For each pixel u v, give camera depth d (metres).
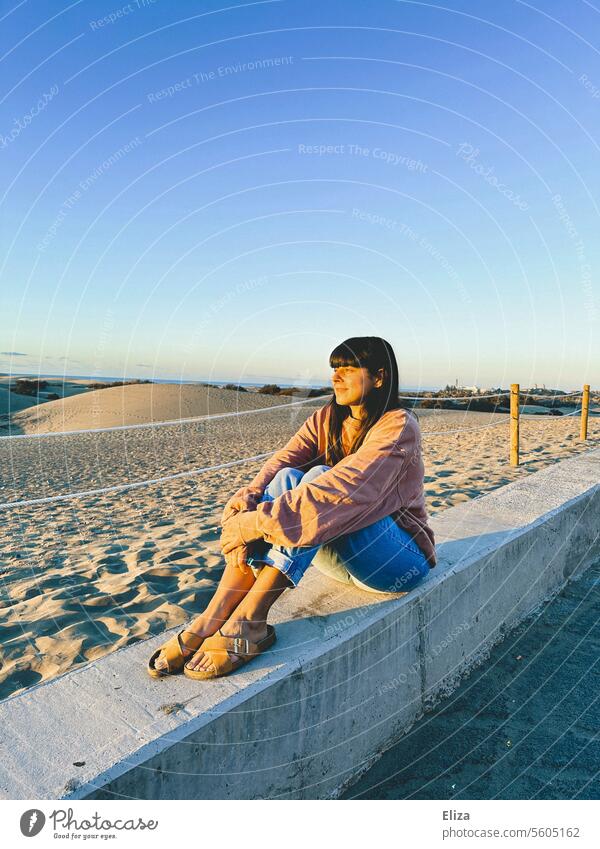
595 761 1.69
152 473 7.28
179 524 4.17
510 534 2.49
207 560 3.19
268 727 1.44
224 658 1.45
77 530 4.08
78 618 2.52
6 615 2.58
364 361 1.71
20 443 11.66
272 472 1.86
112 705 1.37
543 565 2.75
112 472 7.43
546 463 6.37
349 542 1.66
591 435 9.63
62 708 1.36
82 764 1.18
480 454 7.29
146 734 1.25
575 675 2.14
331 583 2.04
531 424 12.49
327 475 1.57
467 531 2.54
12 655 2.21
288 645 1.59
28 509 4.80
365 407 1.77
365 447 1.65
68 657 2.17
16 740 1.25
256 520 1.51
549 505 2.94
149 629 2.36
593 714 1.90
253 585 1.58
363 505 1.56
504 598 2.43
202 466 7.78
